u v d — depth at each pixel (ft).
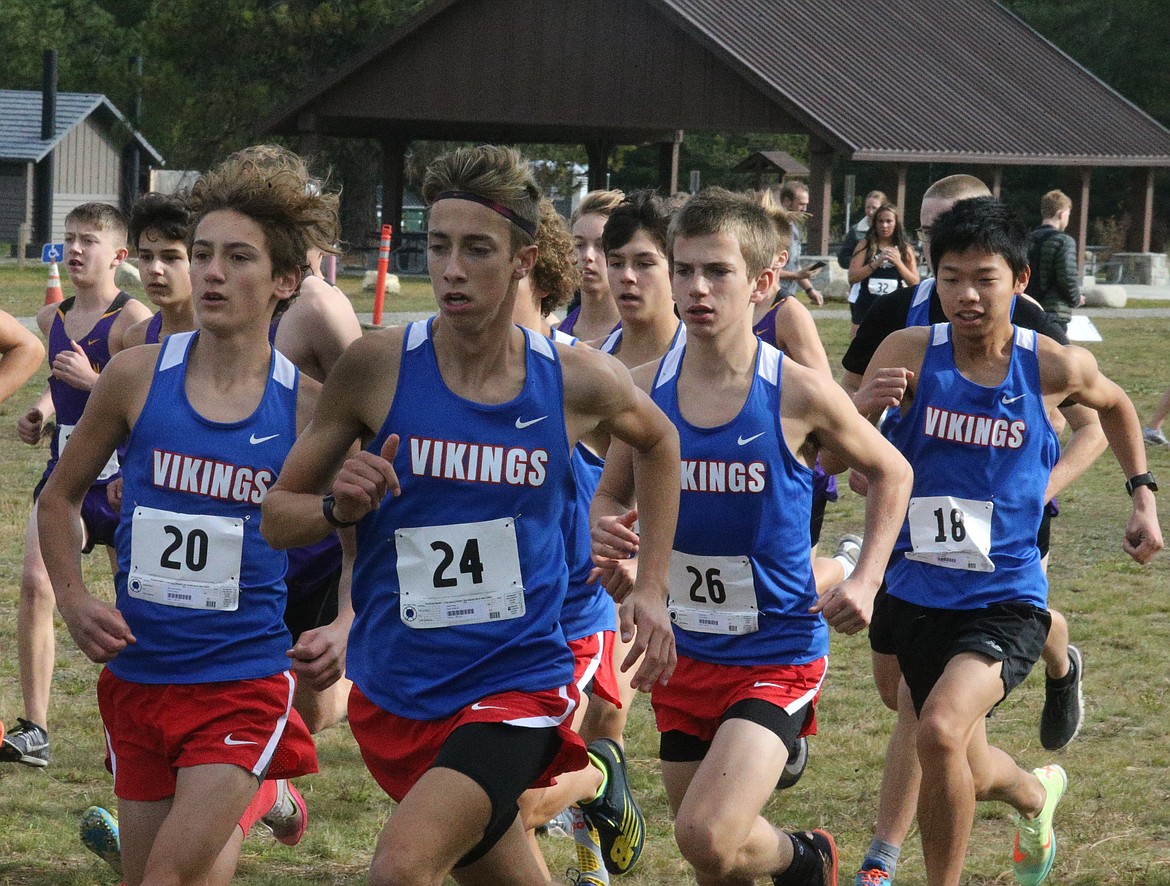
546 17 356.38
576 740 35.40
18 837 54.39
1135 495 53.52
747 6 376.68
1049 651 57.47
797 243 189.26
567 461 35.35
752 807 40.04
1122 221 521.65
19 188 501.56
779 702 42.01
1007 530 48.47
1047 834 51.26
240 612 39.17
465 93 364.79
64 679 75.20
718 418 42.73
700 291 41.96
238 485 39.04
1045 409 49.06
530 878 35.53
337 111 373.61
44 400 68.28
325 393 35.09
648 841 55.98
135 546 39.27
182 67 432.25
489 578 34.76
